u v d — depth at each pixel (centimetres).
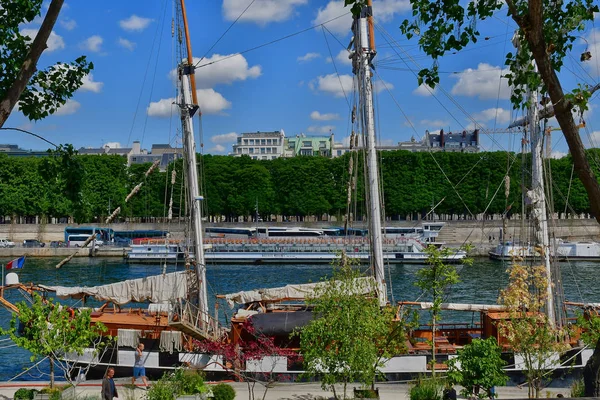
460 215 14788
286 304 3862
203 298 3516
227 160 15088
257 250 10450
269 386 2775
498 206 12681
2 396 2361
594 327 2803
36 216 13975
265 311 3522
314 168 14038
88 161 13150
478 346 2228
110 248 11062
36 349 2269
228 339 3241
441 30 1420
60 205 12569
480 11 1402
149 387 2534
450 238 11806
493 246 10788
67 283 7400
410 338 3152
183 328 3023
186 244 3653
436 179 13262
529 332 2280
